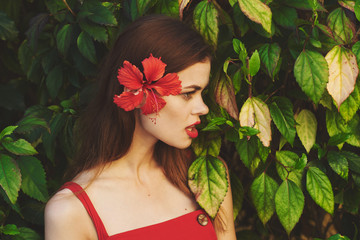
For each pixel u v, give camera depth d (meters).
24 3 1.62
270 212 1.19
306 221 1.54
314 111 1.32
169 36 1.03
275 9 1.14
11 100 1.56
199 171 1.15
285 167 1.17
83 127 1.19
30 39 1.36
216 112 1.21
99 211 1.08
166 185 1.19
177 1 1.19
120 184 1.13
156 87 0.99
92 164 1.14
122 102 0.97
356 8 1.10
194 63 1.03
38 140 1.42
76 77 1.44
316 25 1.08
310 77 1.06
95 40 1.32
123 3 1.28
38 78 1.51
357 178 1.24
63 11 1.35
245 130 1.07
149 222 1.11
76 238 1.05
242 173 1.53
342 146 1.26
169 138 1.07
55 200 1.06
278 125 1.15
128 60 1.06
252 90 1.21
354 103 1.12
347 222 1.41
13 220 1.36
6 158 1.17
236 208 1.33
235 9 1.16
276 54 1.09
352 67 1.06
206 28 1.11
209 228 1.18
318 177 1.15
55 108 1.40
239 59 1.12
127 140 1.11
